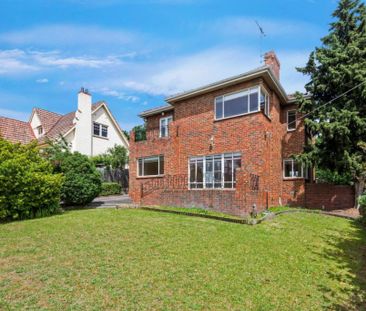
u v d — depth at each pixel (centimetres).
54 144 1891
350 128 1378
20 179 1128
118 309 421
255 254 701
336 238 924
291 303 476
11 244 734
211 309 436
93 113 2730
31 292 466
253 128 1400
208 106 1622
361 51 1380
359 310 469
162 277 539
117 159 2547
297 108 1648
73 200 1453
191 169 1662
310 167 1595
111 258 631
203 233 877
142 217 1139
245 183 1184
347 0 1482
